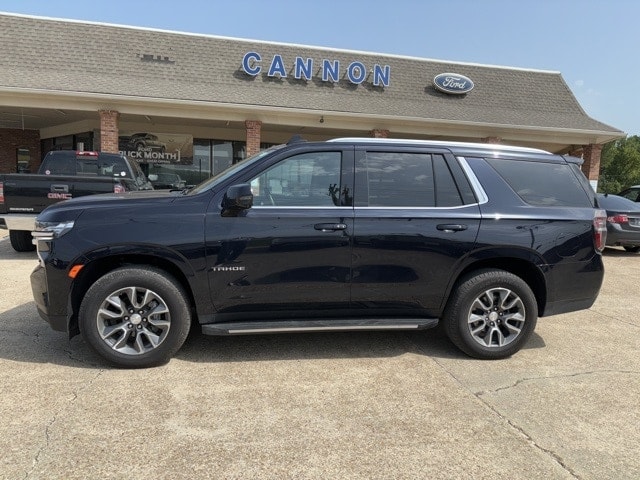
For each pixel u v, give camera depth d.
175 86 13.97
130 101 12.70
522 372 3.94
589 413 3.27
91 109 12.64
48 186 8.05
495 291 4.14
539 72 18.86
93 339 3.65
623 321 5.51
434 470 2.60
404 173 4.08
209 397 3.33
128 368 3.75
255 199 3.88
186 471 2.52
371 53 17.28
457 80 17.06
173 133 16.77
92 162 9.45
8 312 5.10
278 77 15.62
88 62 14.03
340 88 16.14
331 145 4.03
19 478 2.42
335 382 3.64
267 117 14.12
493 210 4.10
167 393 3.37
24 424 2.91
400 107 15.54
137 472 2.50
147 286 3.69
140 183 9.92
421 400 3.39
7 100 12.08
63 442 2.74
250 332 3.83
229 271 3.77
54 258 3.61
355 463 2.64
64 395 3.29
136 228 3.66
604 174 64.44
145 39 15.05
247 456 2.67
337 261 3.89
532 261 4.13
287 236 3.81
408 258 3.98
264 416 3.10
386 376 3.78
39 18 14.36
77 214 3.68
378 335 4.74
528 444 2.87
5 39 13.68
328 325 3.95
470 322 4.13
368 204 3.97
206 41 15.64
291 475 2.52
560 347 4.58
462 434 2.96
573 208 4.29
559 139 16.48
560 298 4.26
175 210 3.75
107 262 3.86
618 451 2.83
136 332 3.74
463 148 4.25
